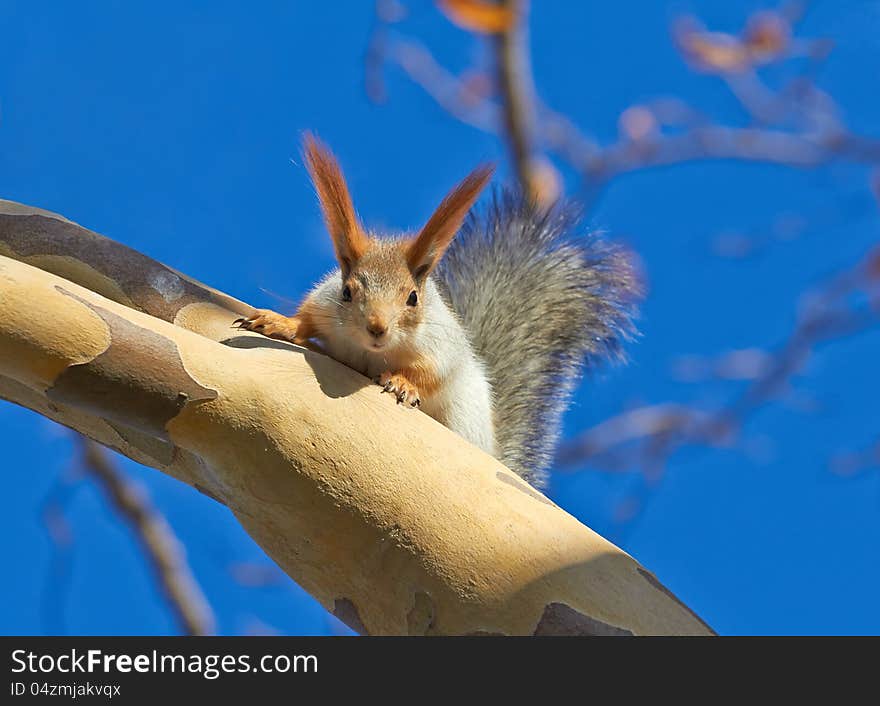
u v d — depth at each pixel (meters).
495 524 4.87
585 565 4.86
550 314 5.20
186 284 4.97
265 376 4.88
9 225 4.98
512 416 5.16
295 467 4.87
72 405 4.87
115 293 4.96
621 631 4.85
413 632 4.87
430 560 4.86
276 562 4.89
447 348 5.05
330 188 5.05
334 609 4.89
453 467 4.88
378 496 4.87
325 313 5.04
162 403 4.87
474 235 5.22
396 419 4.89
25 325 4.85
